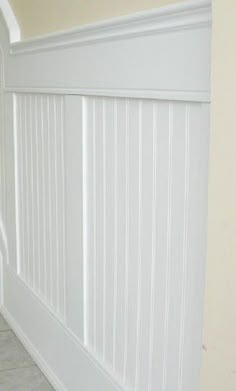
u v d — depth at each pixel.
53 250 2.04
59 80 1.84
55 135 1.94
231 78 0.97
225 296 1.03
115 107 1.52
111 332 1.65
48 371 2.10
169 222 1.33
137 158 1.44
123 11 1.46
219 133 1.01
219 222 1.03
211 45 1.05
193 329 1.26
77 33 1.65
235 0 0.95
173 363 1.36
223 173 1.01
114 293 1.62
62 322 1.98
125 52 1.43
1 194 2.60
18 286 2.42
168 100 1.29
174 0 1.24
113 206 1.58
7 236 2.55
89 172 1.70
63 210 1.92
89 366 1.78
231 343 1.02
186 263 1.27
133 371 1.54
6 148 2.45
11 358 2.25
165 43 1.26
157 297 1.40
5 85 2.38
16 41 2.19
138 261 1.47
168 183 1.32
